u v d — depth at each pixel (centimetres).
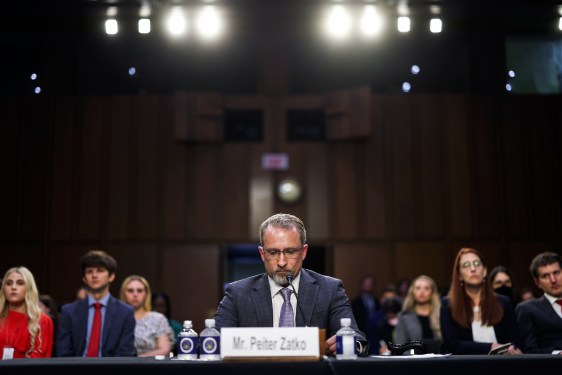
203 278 1019
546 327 427
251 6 894
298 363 232
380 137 1048
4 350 404
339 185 1041
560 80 1062
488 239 1027
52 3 904
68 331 470
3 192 1032
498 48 1065
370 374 231
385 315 655
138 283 543
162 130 1051
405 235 1028
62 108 1053
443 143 1048
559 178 1041
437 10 867
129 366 229
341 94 1044
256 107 1055
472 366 235
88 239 1025
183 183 1040
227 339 241
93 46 1074
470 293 429
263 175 1042
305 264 1052
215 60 1085
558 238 1027
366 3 838
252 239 1027
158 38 1062
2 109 1052
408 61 1077
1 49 1062
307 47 1083
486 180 1041
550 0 902
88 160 1043
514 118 1054
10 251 1020
